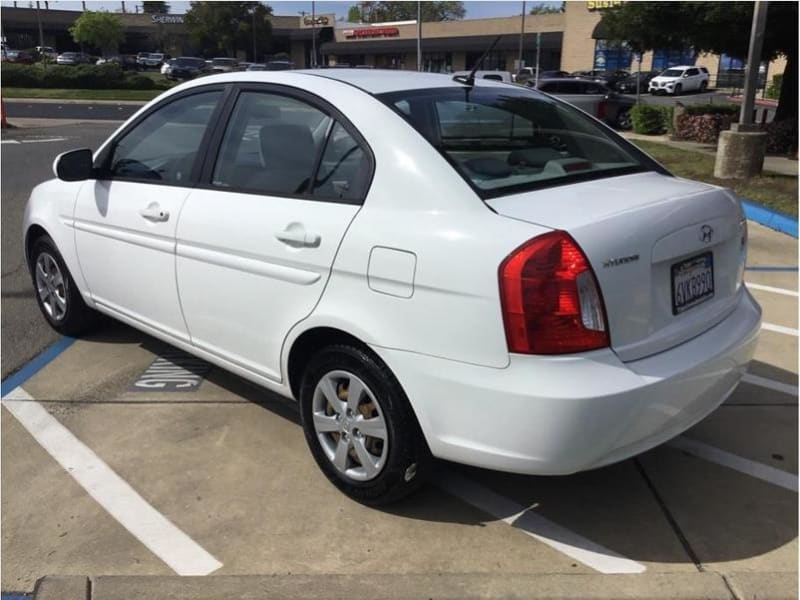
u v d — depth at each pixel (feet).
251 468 11.14
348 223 9.44
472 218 8.54
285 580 8.56
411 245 8.71
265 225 10.43
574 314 7.90
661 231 8.71
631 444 8.50
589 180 9.97
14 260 22.88
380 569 8.94
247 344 11.16
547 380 7.95
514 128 10.65
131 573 8.87
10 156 47.44
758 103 93.40
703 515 10.04
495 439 8.39
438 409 8.71
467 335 8.30
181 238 11.78
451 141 9.61
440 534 9.61
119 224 13.19
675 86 126.52
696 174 38.22
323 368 9.99
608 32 56.18
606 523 9.86
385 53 208.74
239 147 11.43
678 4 46.01
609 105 73.46
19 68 133.90
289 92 10.89
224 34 229.25
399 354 8.87
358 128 9.83
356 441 9.87
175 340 12.76
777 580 8.54
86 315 16.03
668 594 8.34
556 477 10.96
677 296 9.04
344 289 9.43
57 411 12.95
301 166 10.42
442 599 8.27
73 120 83.92
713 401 9.57
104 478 10.87
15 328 17.10
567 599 8.26
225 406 13.16
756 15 34.53
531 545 9.40
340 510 10.10
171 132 12.72
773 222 27.96
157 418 12.69
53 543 9.43
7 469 11.11
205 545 9.38
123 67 214.48
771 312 18.03
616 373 8.11
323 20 237.86
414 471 9.48
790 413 12.87
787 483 10.77
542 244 7.95
